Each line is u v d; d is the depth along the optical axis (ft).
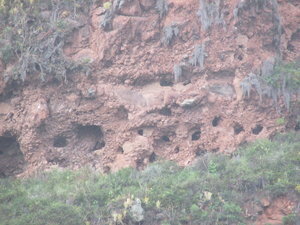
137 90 194.59
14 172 193.06
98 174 182.29
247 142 189.67
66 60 193.57
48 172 184.96
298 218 160.35
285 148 183.21
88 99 192.54
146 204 164.45
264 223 162.91
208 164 181.06
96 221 160.86
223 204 165.99
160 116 189.98
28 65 192.75
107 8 198.49
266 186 169.17
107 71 194.08
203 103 192.24
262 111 194.08
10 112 192.13
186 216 162.40
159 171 179.93
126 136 188.14
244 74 198.08
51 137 191.01
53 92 193.57
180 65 195.00
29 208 165.07
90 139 195.11
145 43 198.08
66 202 168.04
